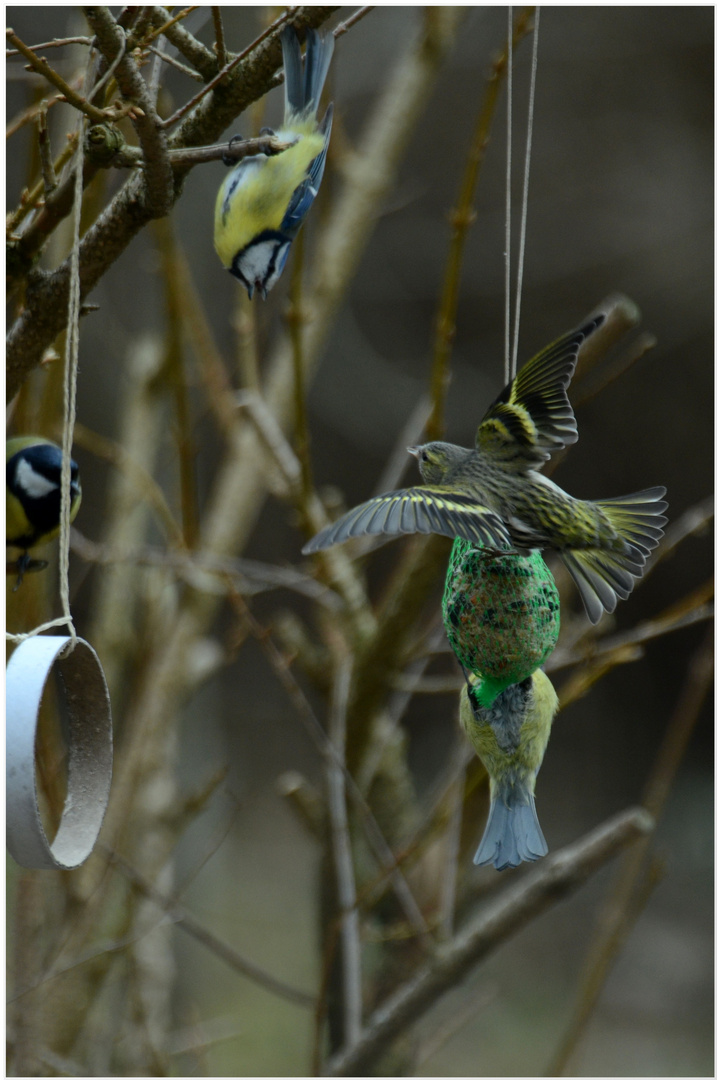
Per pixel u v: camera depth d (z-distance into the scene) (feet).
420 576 19.98
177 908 20.01
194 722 25.62
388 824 20.31
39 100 19.77
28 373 19.47
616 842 19.65
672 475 48.75
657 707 49.29
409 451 19.65
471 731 19.53
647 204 48.16
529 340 49.34
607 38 47.37
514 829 19.45
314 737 19.99
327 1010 20.03
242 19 21.36
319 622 20.36
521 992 36.94
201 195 26.71
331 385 48.32
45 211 19.36
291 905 39.83
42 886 20.04
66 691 19.27
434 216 48.49
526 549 19.44
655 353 48.16
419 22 20.80
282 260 19.60
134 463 20.30
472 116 47.34
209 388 20.57
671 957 39.06
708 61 47.42
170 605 20.61
